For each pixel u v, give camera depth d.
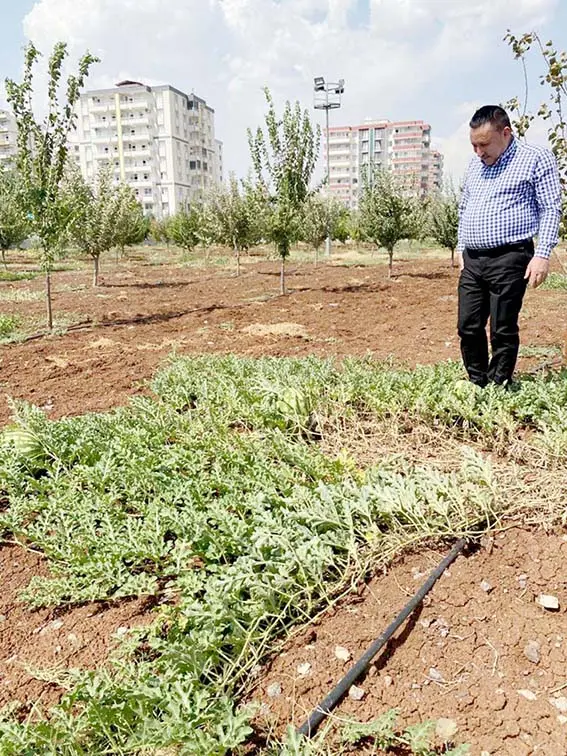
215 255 31.20
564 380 4.43
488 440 4.11
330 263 24.44
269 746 1.97
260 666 2.31
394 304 11.98
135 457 3.80
